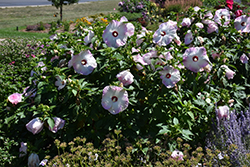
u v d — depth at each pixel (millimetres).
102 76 3094
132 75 2779
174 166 2404
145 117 3004
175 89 2895
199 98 3055
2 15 29719
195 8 4039
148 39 3369
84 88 2760
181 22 3889
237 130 2887
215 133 2973
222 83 3465
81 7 38219
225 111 2908
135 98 3047
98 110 2936
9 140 3312
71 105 2859
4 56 7125
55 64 3246
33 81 3348
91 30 3342
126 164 2611
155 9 16234
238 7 5621
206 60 2867
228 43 3951
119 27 2979
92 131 2961
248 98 3623
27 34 14398
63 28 15453
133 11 15312
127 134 2939
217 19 3869
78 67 2898
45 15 30016
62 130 3143
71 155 2631
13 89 4543
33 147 3033
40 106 2830
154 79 2887
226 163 2613
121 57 2920
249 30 3922
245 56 3658
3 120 3445
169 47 3414
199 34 3920
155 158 2838
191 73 3084
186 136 2814
